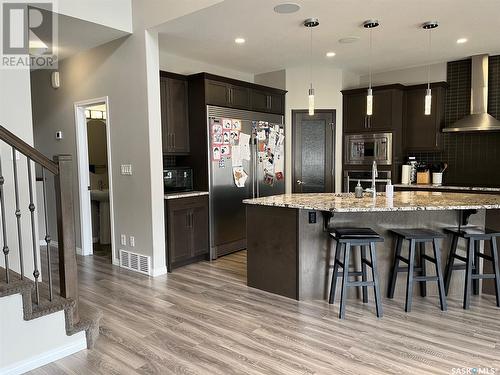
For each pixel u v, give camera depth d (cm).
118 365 236
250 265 375
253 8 340
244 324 291
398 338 266
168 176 455
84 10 361
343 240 299
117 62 428
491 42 457
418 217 348
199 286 380
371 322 293
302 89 593
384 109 564
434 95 550
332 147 602
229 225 500
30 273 329
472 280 351
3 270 271
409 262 311
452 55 519
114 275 418
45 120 543
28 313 230
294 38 435
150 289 372
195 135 478
